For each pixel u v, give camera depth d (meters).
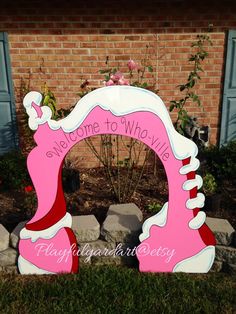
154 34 5.20
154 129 3.27
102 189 4.94
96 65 5.35
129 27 5.16
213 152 5.17
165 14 5.11
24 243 3.51
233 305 3.22
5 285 3.46
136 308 3.18
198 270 3.58
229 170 4.84
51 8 5.07
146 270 3.59
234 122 5.66
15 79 5.40
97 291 3.35
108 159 5.29
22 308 3.21
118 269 3.62
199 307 3.20
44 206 3.43
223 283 3.46
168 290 3.38
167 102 5.53
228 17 5.14
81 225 3.61
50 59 5.31
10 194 4.79
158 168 5.52
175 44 5.25
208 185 4.46
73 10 5.08
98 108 3.24
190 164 3.33
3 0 5.02
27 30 5.17
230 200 4.50
